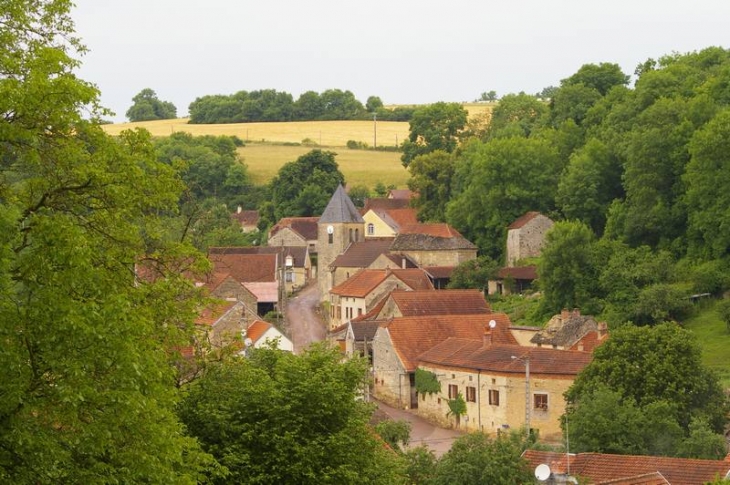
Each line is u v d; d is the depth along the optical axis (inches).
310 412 1680.6
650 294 4746.6
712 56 7372.1
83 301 1095.0
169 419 1205.1
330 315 5826.8
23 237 1106.7
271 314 5556.1
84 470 1080.2
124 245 1232.2
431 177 7568.9
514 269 5910.4
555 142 6983.3
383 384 4183.1
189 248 1392.7
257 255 5782.5
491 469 2244.1
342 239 6594.5
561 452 2411.4
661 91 6461.6
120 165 1219.9
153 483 1141.7
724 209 5049.2
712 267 5000.0
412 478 2325.3
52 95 1103.0
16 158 1155.3
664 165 5457.7
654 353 2984.7
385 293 5433.1
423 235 6358.3
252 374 1685.5
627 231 5482.3
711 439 2578.7
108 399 1087.0
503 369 3508.9
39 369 1066.1
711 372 3053.6
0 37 1144.2
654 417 2701.8
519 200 6437.0
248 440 1622.8
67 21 1227.2
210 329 1579.7
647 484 2005.4
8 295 1053.8
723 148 5054.1
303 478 1630.2
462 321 4284.0
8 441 1034.1
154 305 1355.8
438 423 3821.4
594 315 4948.3
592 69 7824.8
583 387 3053.6
